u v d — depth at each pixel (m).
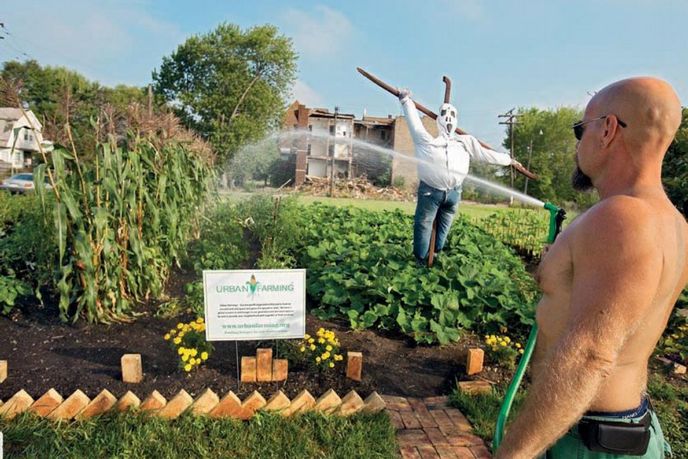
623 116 1.32
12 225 7.89
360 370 3.53
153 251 5.11
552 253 1.38
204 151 8.80
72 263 4.20
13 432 2.72
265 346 3.87
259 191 12.45
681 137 6.11
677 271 1.27
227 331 3.25
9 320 4.21
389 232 8.38
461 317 4.60
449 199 5.83
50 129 3.90
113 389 3.20
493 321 4.70
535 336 1.70
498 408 3.29
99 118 4.38
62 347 3.77
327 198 25.80
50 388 3.16
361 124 35.34
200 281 4.83
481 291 4.96
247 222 8.86
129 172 4.64
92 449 2.66
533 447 1.13
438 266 6.09
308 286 5.39
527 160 34.62
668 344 4.48
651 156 1.31
